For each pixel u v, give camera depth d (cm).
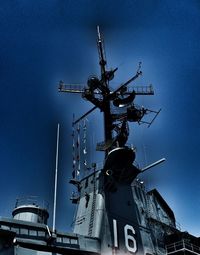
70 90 2291
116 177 2020
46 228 1588
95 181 2017
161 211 2278
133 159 2002
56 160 2072
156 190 2336
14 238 1419
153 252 1917
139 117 2178
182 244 2028
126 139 2095
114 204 1919
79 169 2144
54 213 1823
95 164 2100
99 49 2461
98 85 2300
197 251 2109
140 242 1877
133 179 2105
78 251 1620
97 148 2152
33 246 1526
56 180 1977
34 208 1956
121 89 2311
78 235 1664
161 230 2130
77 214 1973
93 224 1805
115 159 1978
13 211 1978
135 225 1931
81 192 2067
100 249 1681
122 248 1767
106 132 2253
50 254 1507
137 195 2128
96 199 1914
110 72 2370
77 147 2206
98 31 2509
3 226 1504
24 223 1553
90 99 2291
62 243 1593
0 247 1370
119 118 2259
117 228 1825
